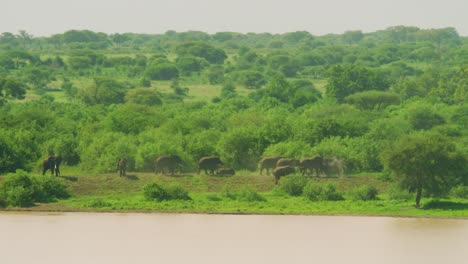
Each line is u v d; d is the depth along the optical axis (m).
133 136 100.75
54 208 72.00
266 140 98.06
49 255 55.19
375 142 93.94
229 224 66.31
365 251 57.06
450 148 74.56
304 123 105.44
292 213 71.19
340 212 71.50
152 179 80.69
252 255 55.69
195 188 79.50
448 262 54.00
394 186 78.00
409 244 59.16
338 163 84.44
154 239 60.34
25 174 75.31
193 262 53.81
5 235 61.19
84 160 90.81
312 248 58.03
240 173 89.88
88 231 62.88
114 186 78.56
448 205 74.38
